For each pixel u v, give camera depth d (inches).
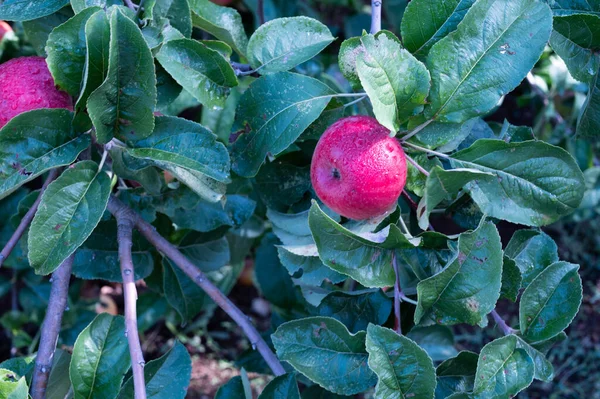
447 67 33.2
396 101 32.3
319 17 80.0
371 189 31.8
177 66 35.1
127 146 33.4
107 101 32.1
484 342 69.2
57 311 34.7
